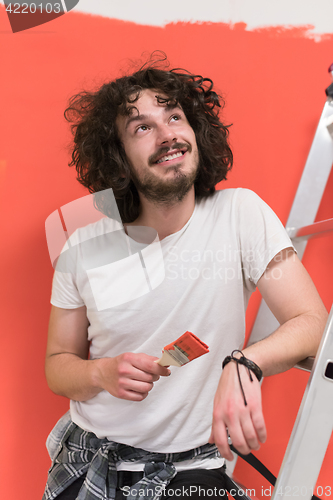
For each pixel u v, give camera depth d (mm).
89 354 1263
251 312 1373
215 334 994
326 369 740
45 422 1298
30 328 1298
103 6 1331
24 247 1297
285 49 1385
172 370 979
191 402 969
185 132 1034
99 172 1142
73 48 1315
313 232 1084
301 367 829
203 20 1363
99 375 945
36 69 1301
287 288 899
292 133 1387
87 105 1232
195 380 970
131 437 968
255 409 666
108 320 1050
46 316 1307
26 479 1277
